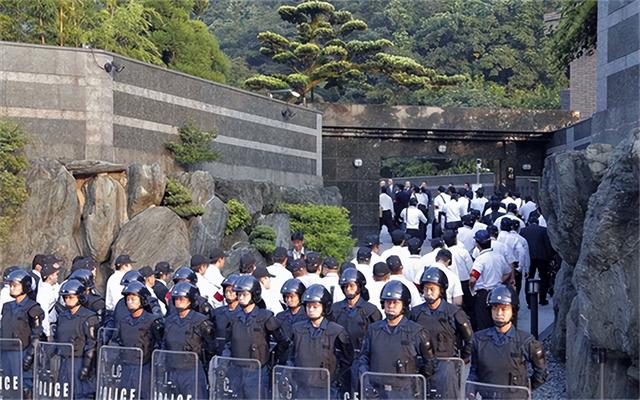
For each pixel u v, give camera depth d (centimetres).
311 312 1033
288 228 2452
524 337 941
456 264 1656
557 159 1465
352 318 1120
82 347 1166
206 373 1098
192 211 2061
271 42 3506
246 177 2609
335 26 3603
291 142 2912
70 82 1983
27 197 1852
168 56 3159
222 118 2491
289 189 2722
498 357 935
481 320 1586
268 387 1066
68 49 1984
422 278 1109
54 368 1123
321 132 3188
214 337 1111
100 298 1290
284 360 1088
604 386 1221
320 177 3100
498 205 2520
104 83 2006
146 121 2162
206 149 2295
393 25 5219
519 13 5125
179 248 1959
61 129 1973
